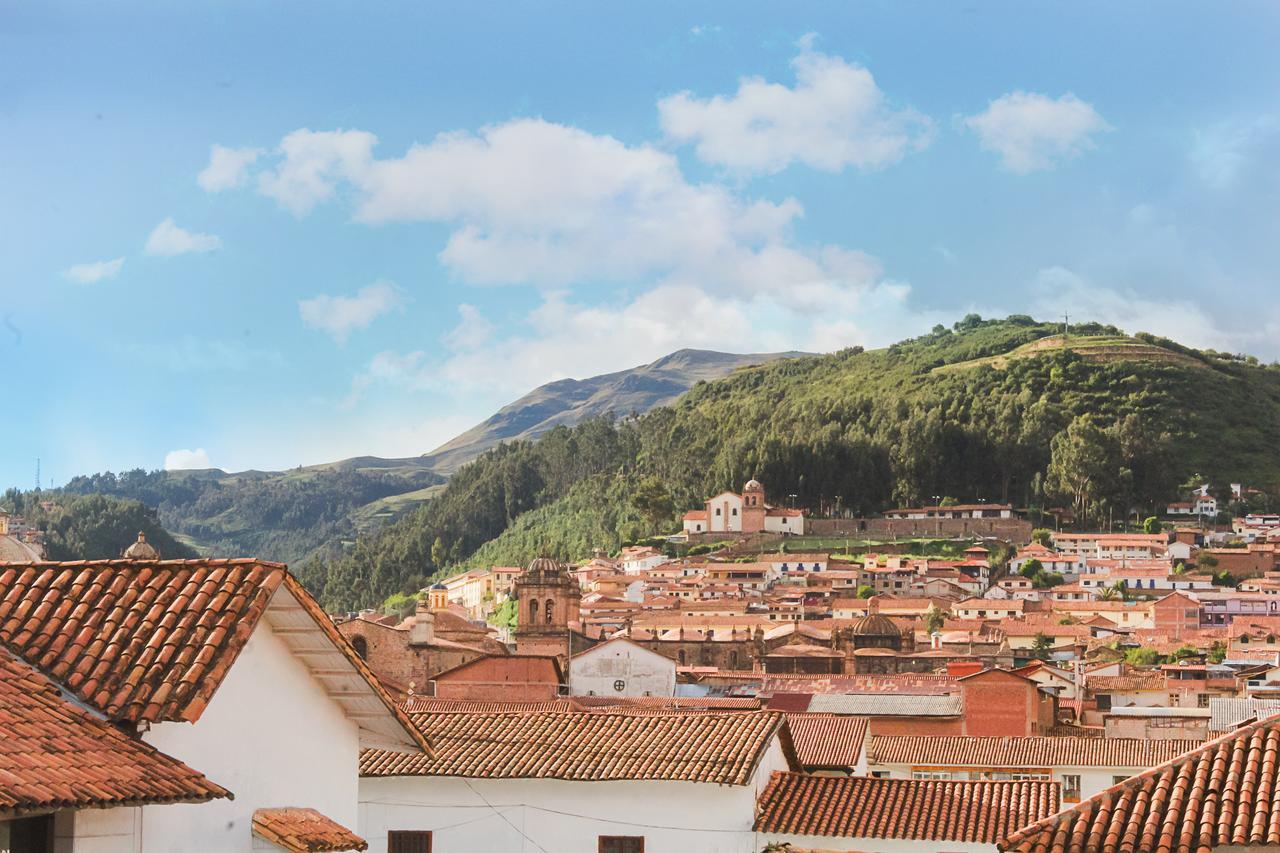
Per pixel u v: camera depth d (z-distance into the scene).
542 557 158.75
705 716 44.25
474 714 45.16
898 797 44.03
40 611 21.91
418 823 41.19
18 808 16.91
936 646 184.62
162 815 20.95
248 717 22.95
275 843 22.42
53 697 19.98
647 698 92.31
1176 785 27.39
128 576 22.64
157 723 20.36
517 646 154.88
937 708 89.50
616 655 120.06
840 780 44.53
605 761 41.38
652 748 42.16
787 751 47.38
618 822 40.66
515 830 40.88
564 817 40.81
